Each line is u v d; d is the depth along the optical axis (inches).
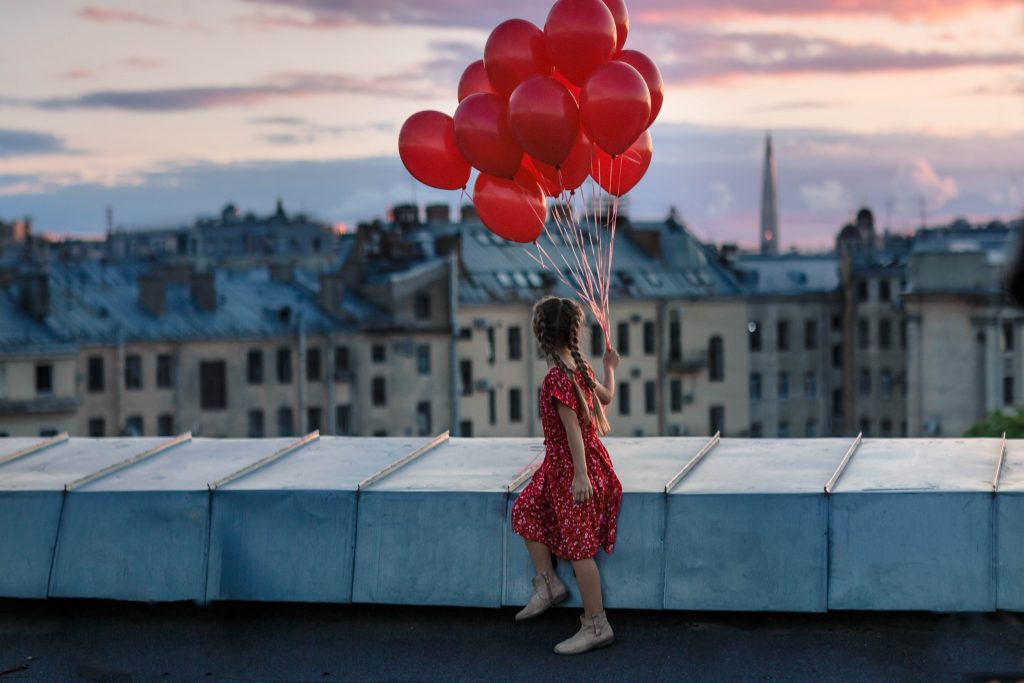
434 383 2869.1
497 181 332.5
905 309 3002.0
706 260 3385.8
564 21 308.7
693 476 299.7
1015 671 256.2
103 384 2455.7
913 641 271.0
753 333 3440.0
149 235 4549.7
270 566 297.0
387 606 299.7
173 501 301.1
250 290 2849.4
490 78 325.7
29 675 269.9
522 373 2997.0
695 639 276.5
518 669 265.3
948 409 2906.0
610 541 281.7
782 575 279.7
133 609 304.3
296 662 272.8
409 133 335.6
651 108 333.1
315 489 297.7
